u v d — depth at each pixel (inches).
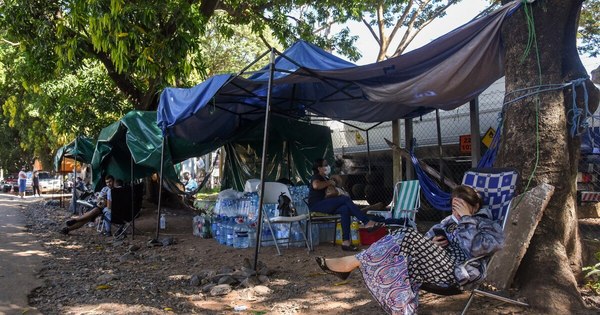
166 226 439.2
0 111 1233.4
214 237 351.9
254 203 308.5
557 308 161.3
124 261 281.0
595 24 546.6
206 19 482.9
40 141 1148.5
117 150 466.0
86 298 199.8
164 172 363.6
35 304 192.2
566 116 189.8
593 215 332.5
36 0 440.8
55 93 586.6
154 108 535.5
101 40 382.6
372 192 468.4
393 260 139.8
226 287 205.9
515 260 171.0
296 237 307.0
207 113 352.8
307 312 177.6
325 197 292.5
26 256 292.4
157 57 399.2
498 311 163.3
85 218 396.5
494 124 350.9
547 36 185.2
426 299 180.2
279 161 450.3
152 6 383.9
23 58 556.4
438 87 227.5
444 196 273.4
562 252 176.7
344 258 146.9
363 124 469.7
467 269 140.1
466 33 205.5
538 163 183.9
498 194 180.5
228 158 476.4
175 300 197.2
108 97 581.3
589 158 312.0
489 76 222.7
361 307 179.2
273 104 362.9
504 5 197.6
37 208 704.4
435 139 398.9
